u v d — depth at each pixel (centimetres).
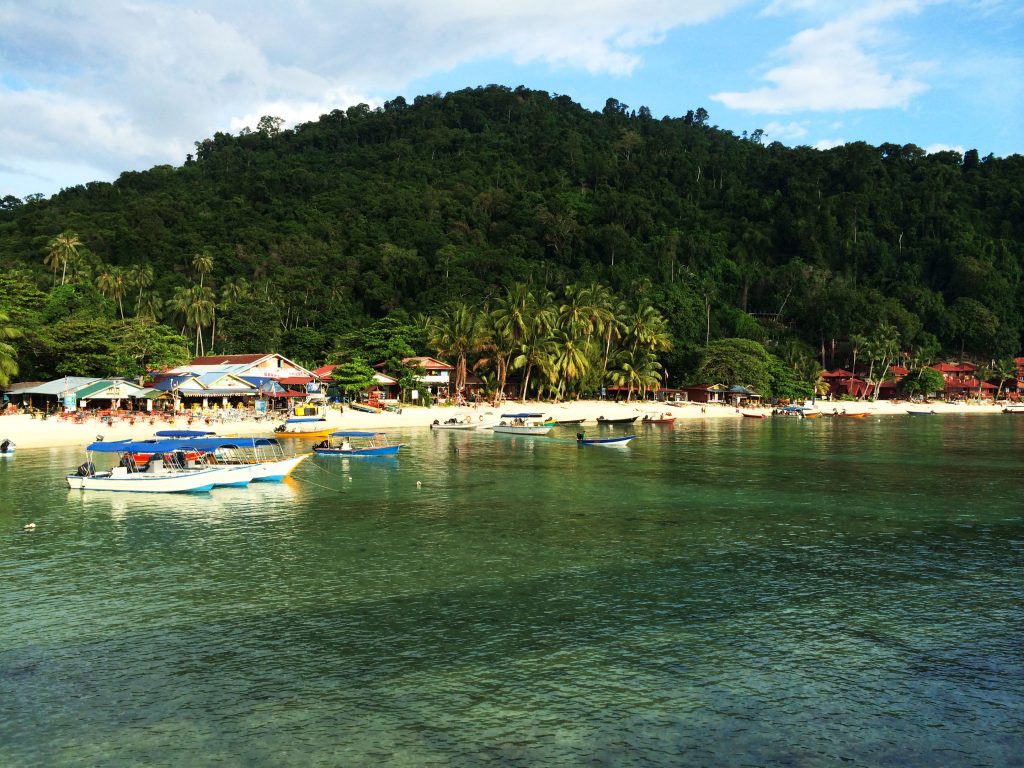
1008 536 3419
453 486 4797
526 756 1546
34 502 4106
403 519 3741
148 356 10475
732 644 2112
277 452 6588
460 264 18450
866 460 6438
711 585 2645
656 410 13425
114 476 4453
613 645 2098
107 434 7200
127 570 2797
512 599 2478
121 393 8556
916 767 1527
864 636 2180
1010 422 12775
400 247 19500
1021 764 1535
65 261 13300
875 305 19300
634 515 3866
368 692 1816
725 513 3934
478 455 6619
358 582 2655
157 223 18738
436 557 2998
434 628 2216
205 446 4678
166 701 1772
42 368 9631
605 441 7662
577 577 2730
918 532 3500
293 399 10281
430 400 11800
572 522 3684
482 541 3275
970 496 4512
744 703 1775
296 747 1577
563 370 12875
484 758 1538
